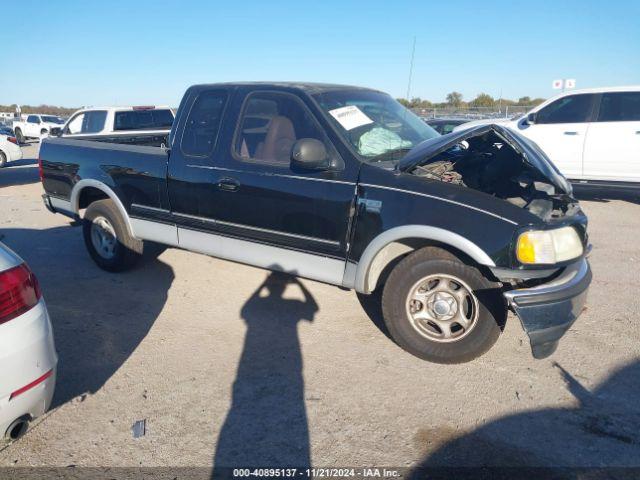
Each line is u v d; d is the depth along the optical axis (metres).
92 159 4.90
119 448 2.60
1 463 2.49
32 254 5.87
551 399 3.01
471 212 3.03
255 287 4.79
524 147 3.49
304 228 3.64
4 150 14.50
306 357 3.50
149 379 3.23
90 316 4.16
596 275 5.18
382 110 4.20
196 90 4.27
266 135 3.85
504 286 3.17
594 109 8.58
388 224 3.25
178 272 5.22
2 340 2.21
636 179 8.40
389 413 2.88
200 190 4.11
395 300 3.40
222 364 3.41
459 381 3.20
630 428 2.75
